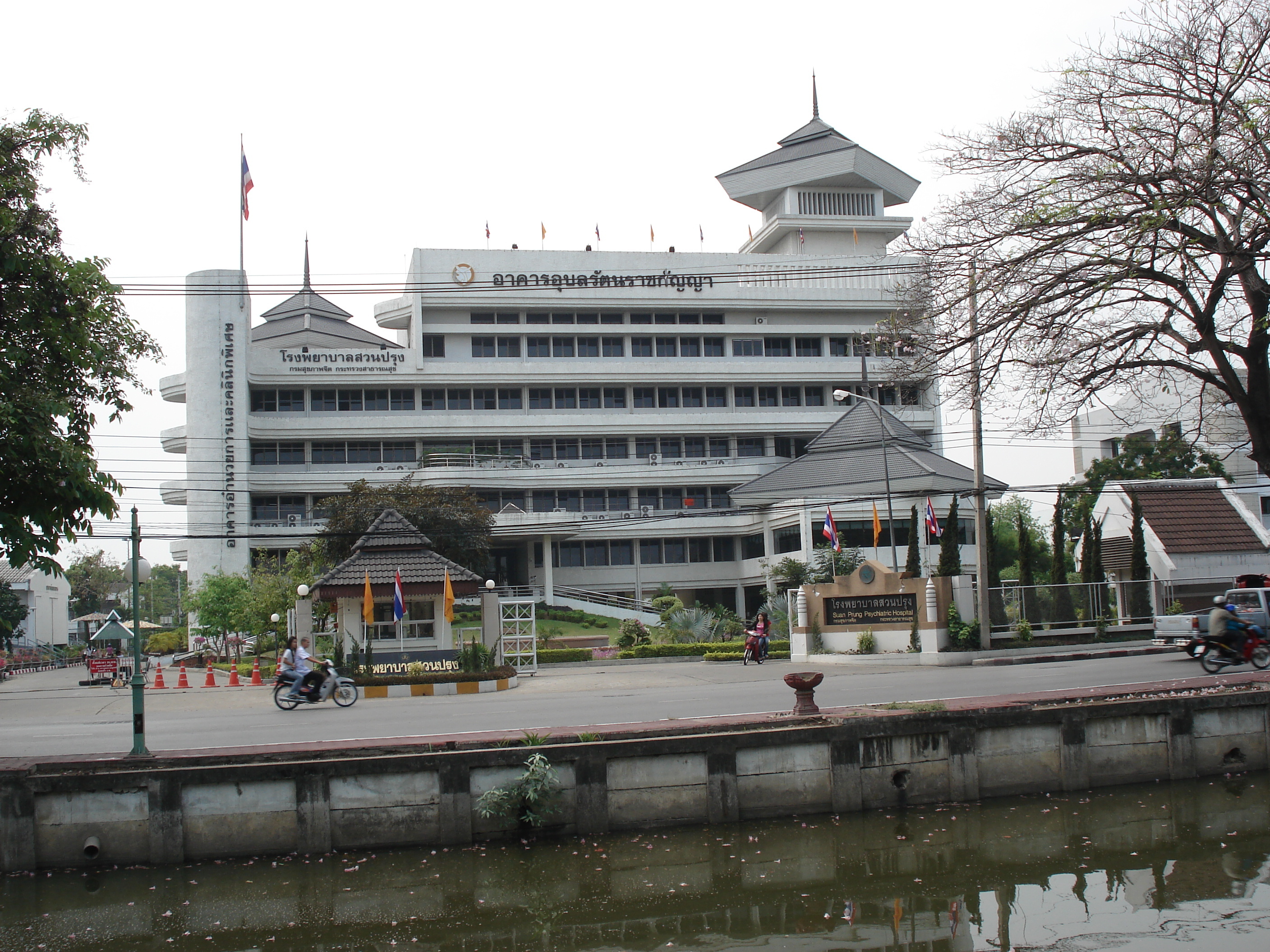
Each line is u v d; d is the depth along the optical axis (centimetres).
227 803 1571
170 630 9075
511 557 8050
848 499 4309
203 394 6981
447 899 1395
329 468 7500
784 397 8438
